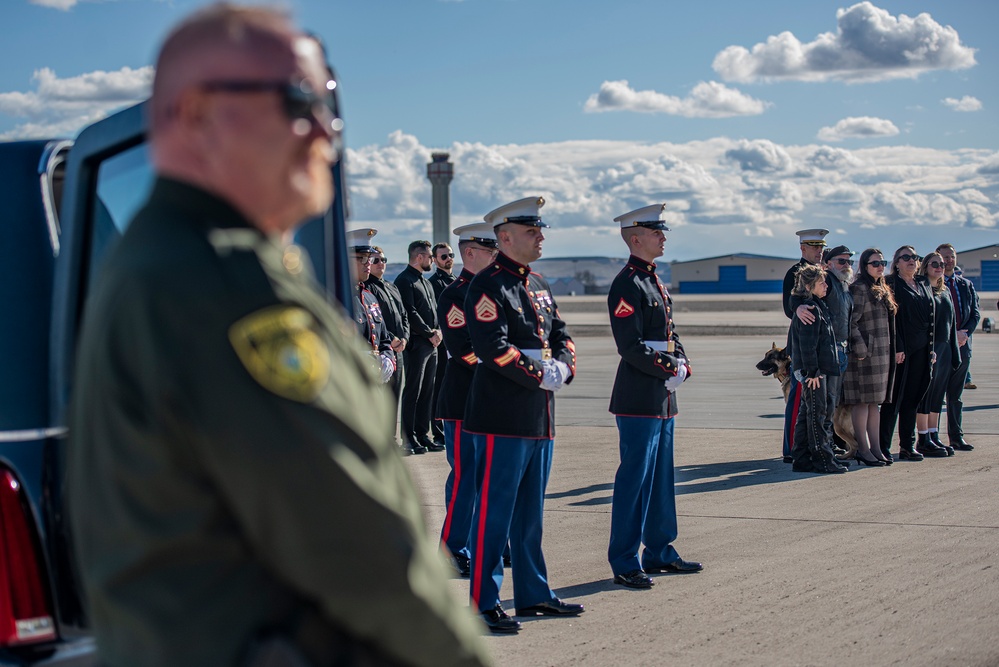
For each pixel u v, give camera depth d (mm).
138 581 1318
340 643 1389
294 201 1465
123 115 2438
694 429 11336
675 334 5738
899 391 9211
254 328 1304
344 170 2719
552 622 4820
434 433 10625
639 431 5402
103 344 1334
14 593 2465
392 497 1369
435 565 1427
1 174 2850
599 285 153500
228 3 1419
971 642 4465
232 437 1268
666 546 5633
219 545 1329
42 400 2588
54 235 2820
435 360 10148
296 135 1423
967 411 12594
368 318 8438
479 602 4703
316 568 1299
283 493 1276
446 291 6062
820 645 4441
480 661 1458
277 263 1404
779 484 8156
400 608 1345
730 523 6789
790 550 6066
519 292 4848
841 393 9117
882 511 7105
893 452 9828
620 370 5535
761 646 4438
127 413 1306
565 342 5020
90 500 1354
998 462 9203
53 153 2924
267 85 1387
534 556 4922
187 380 1285
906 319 9172
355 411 1360
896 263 9289
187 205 1401
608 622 4805
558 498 7668
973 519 6820
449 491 6023
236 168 1403
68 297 2523
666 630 4668
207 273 1326
